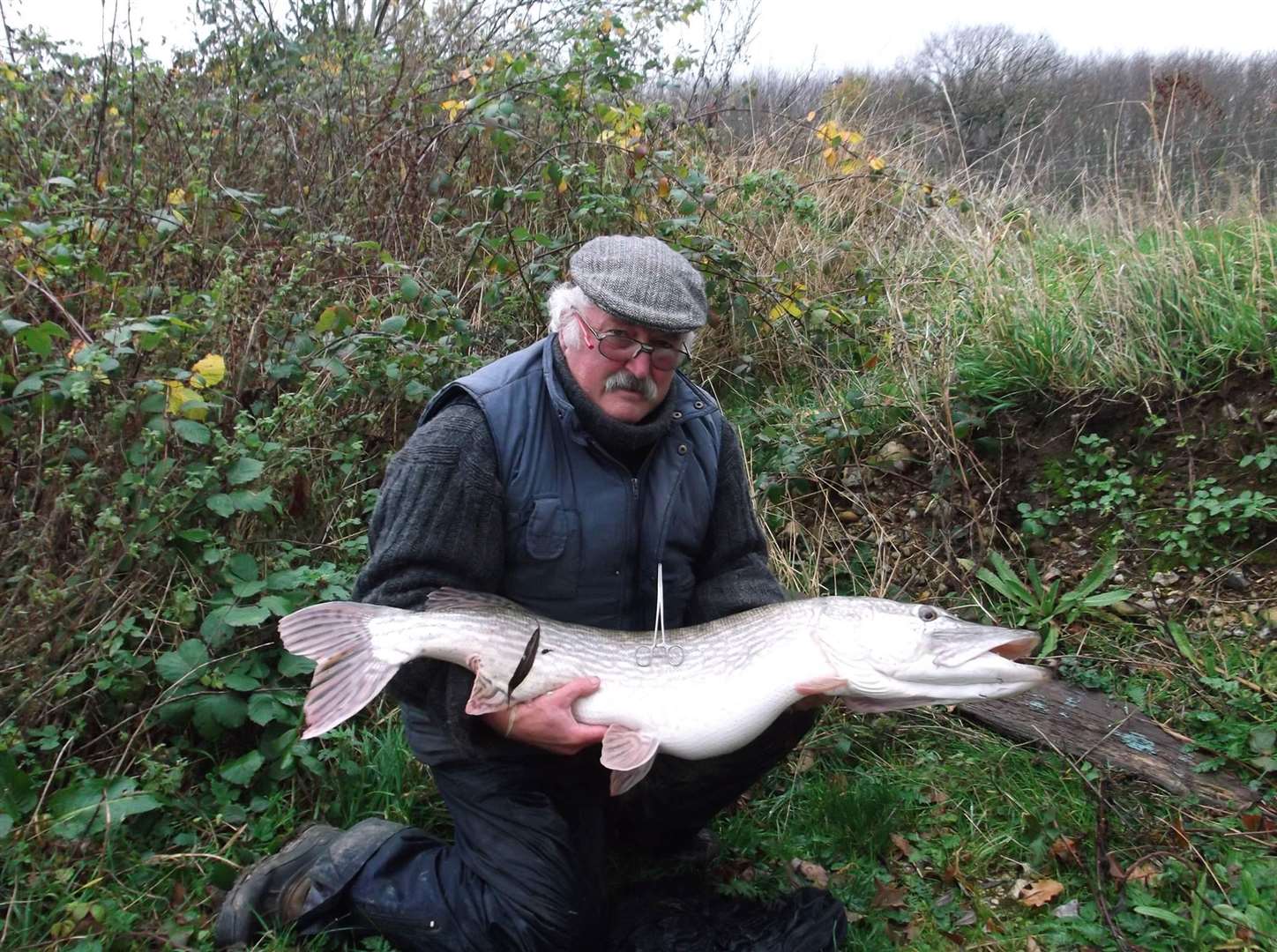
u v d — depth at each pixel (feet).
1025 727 10.55
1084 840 9.27
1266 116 21.67
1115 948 8.27
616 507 8.03
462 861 7.97
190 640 9.75
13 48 16.30
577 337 7.84
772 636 7.87
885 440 14.25
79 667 9.50
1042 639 11.69
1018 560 12.69
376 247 13.12
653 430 8.00
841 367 15.89
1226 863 8.81
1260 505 11.68
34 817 8.35
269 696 9.61
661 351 7.73
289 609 10.00
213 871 8.46
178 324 10.28
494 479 7.80
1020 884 8.98
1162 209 15.21
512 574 8.11
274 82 18.51
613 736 7.57
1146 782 9.80
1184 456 12.65
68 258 11.07
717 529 8.86
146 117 15.84
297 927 8.04
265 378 12.56
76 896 8.14
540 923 7.60
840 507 13.88
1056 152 23.03
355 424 12.96
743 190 16.94
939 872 9.18
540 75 17.03
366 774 9.64
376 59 19.16
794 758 10.57
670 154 15.57
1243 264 13.73
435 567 7.67
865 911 8.79
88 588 9.59
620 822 9.05
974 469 13.38
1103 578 11.88
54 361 10.83
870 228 18.95
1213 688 10.59
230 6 19.34
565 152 16.78
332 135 16.72
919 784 10.19
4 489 10.59
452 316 13.47
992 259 15.57
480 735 7.70
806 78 24.97
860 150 20.16
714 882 8.97
